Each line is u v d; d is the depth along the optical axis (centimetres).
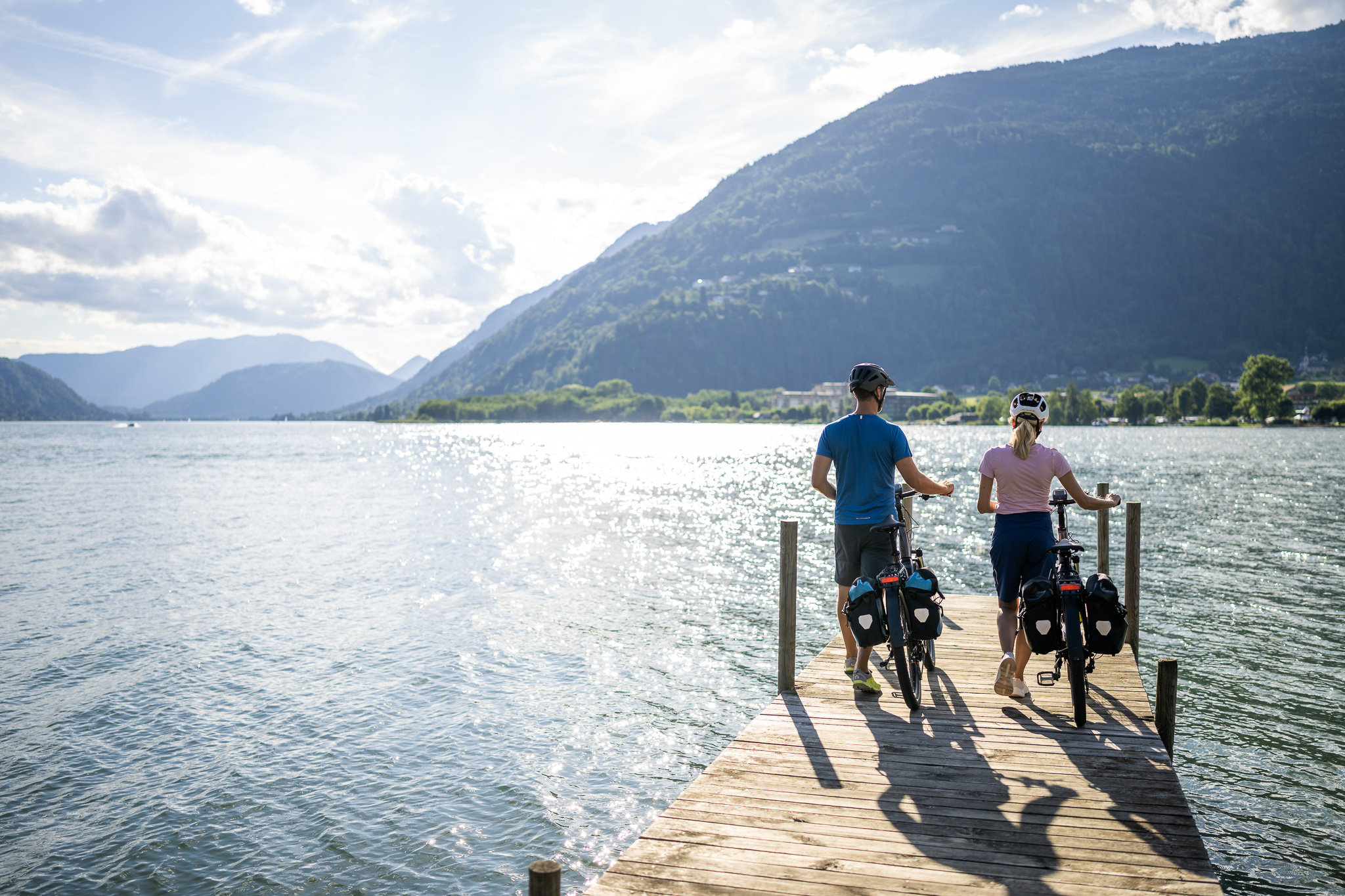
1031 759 594
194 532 3228
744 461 8369
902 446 708
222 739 1159
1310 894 767
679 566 2425
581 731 1182
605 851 873
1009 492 703
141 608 1930
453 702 1295
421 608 1906
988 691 757
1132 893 417
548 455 9919
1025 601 682
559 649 1573
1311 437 13100
